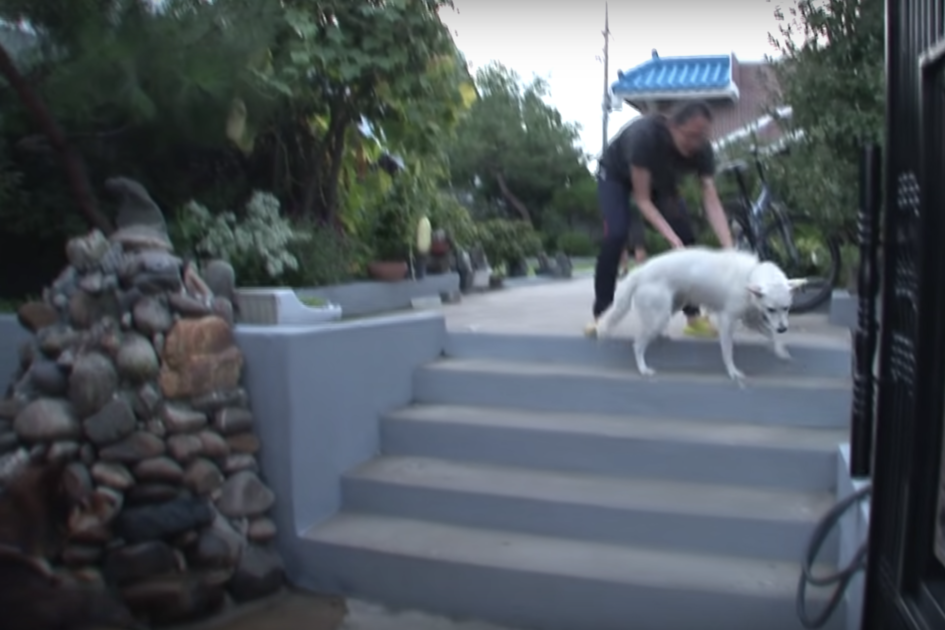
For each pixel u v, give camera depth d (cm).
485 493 416
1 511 341
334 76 612
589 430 441
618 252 527
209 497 387
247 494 399
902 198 252
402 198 764
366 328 464
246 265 544
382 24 608
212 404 392
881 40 554
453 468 451
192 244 538
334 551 404
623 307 477
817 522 369
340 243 666
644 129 506
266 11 532
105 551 361
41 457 355
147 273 380
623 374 481
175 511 368
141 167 573
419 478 436
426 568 388
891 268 256
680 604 353
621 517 395
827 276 661
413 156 730
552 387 482
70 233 529
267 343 409
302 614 388
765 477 410
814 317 636
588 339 510
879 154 278
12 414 366
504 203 2395
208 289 418
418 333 518
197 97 508
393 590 396
